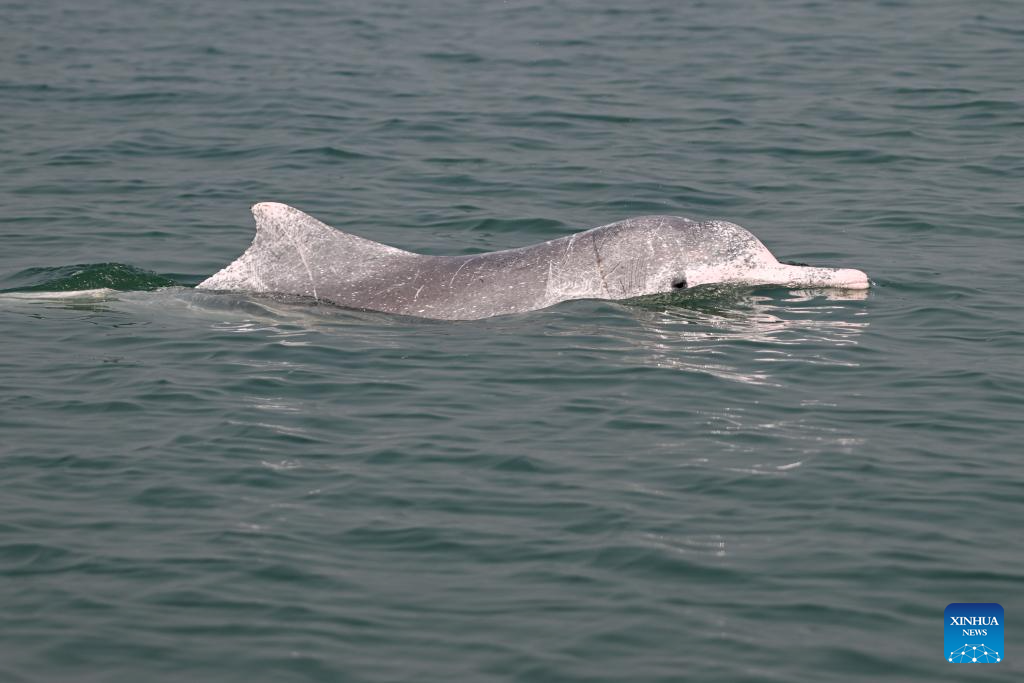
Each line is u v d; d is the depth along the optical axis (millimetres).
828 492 32125
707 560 28844
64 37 104938
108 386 39625
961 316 45719
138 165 70125
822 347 42625
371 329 45594
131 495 32125
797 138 73875
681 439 35438
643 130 76438
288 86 88125
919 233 56938
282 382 40031
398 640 25938
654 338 43719
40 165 69688
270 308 47594
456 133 76312
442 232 58031
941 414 37031
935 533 30016
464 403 38281
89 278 50375
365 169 69250
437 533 30203
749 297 47719
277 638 25938
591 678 24656
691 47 97938
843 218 59500
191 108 82625
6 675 24625
